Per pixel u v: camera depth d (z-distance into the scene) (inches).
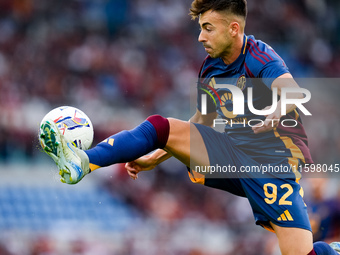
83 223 1534.2
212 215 1679.4
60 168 460.8
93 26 2256.4
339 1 2891.2
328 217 939.3
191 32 2380.7
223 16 507.2
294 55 2591.0
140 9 2372.0
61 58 2078.0
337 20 2810.0
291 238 507.8
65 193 1604.3
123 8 2337.6
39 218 1515.7
